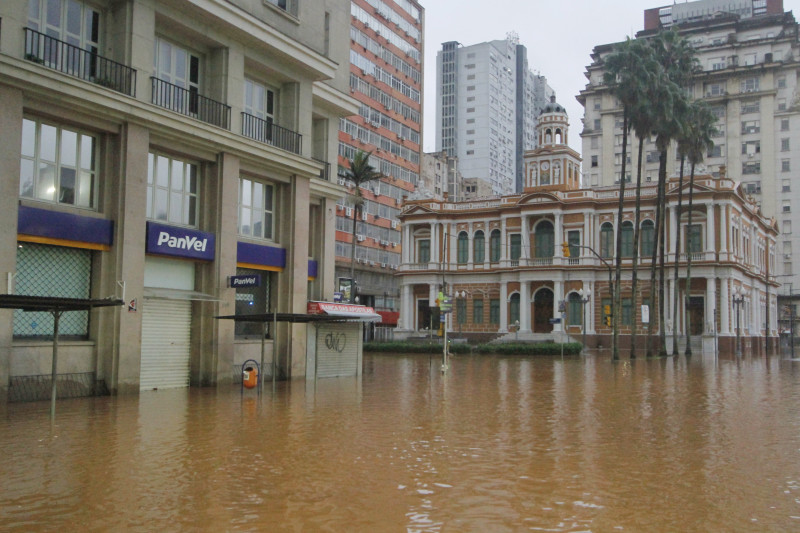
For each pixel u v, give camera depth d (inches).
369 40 2987.2
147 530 296.8
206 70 915.4
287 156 992.9
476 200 2787.9
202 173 907.4
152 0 808.3
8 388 676.1
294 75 1029.2
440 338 2603.3
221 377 901.8
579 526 311.3
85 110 735.1
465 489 375.6
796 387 1047.6
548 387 1020.5
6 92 665.6
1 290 656.4
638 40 1758.1
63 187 742.5
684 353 2220.7
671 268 2415.1
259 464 428.8
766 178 3555.6
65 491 357.4
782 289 3535.9
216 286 895.7
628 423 641.0
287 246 1028.5
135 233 786.2
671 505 348.8
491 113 6028.5
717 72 3654.0
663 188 1931.6
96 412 641.6
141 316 792.9
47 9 737.6
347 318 915.4
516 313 2650.1
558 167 2800.2
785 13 3757.4
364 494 360.8
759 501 358.3
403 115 3248.0
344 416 652.1
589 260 2532.0
